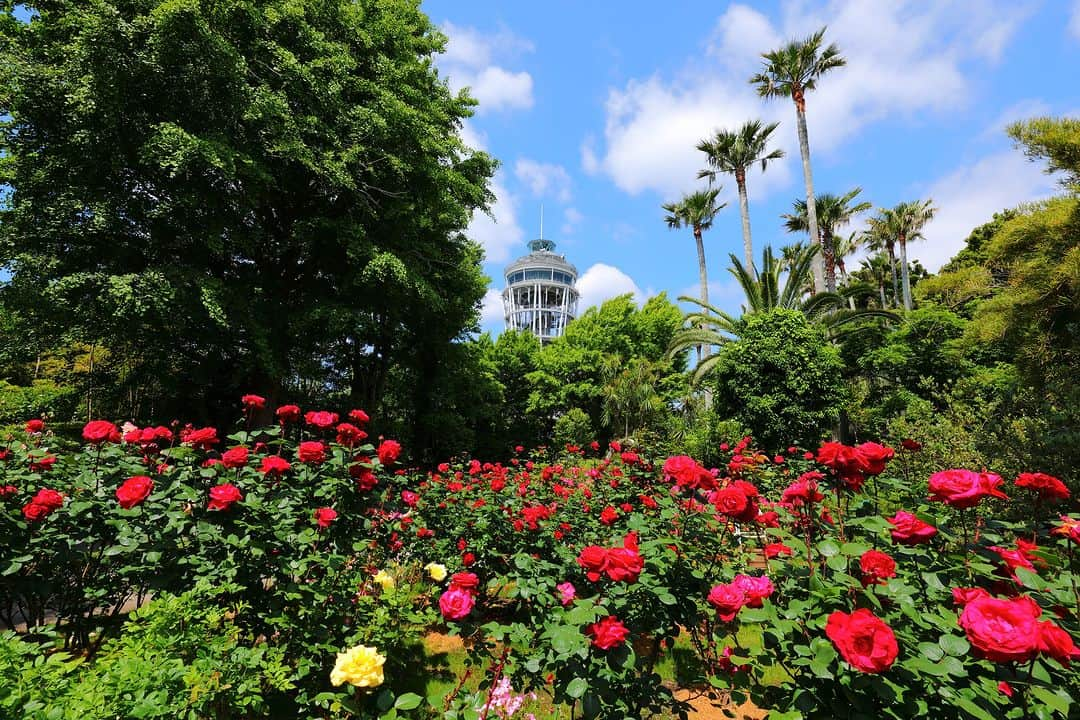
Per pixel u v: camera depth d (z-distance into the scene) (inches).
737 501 86.1
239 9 400.2
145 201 409.7
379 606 116.8
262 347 442.6
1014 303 248.4
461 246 722.8
